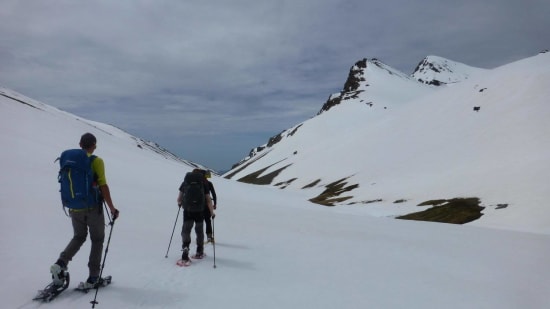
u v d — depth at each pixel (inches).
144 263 360.2
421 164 3981.3
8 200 612.1
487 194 2212.1
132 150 3078.2
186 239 375.6
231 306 271.0
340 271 401.1
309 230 719.1
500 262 500.4
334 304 292.5
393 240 658.8
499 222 1743.4
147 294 277.3
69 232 450.6
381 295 322.7
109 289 277.4
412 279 384.5
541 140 3282.5
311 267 410.9
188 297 280.7
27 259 321.4
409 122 5984.3
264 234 624.4
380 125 6865.2
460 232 871.7
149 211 733.3
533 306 316.5
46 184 898.1
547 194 1892.2
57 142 1957.4
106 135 3607.3
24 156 1341.0
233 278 342.0
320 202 3481.8
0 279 265.6
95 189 266.1
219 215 860.0
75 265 326.3
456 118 5002.5
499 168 2780.5
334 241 599.5
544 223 1579.7
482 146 3764.8
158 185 1569.9
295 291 317.7
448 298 326.3
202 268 365.7
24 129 1998.0
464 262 487.5
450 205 2214.6
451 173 3191.4
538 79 4685.0
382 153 5231.3
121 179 1480.1
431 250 569.0
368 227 865.5
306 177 6161.4
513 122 3981.3
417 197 2674.7
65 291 263.6
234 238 565.9
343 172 5275.6
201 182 386.0
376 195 3129.9
